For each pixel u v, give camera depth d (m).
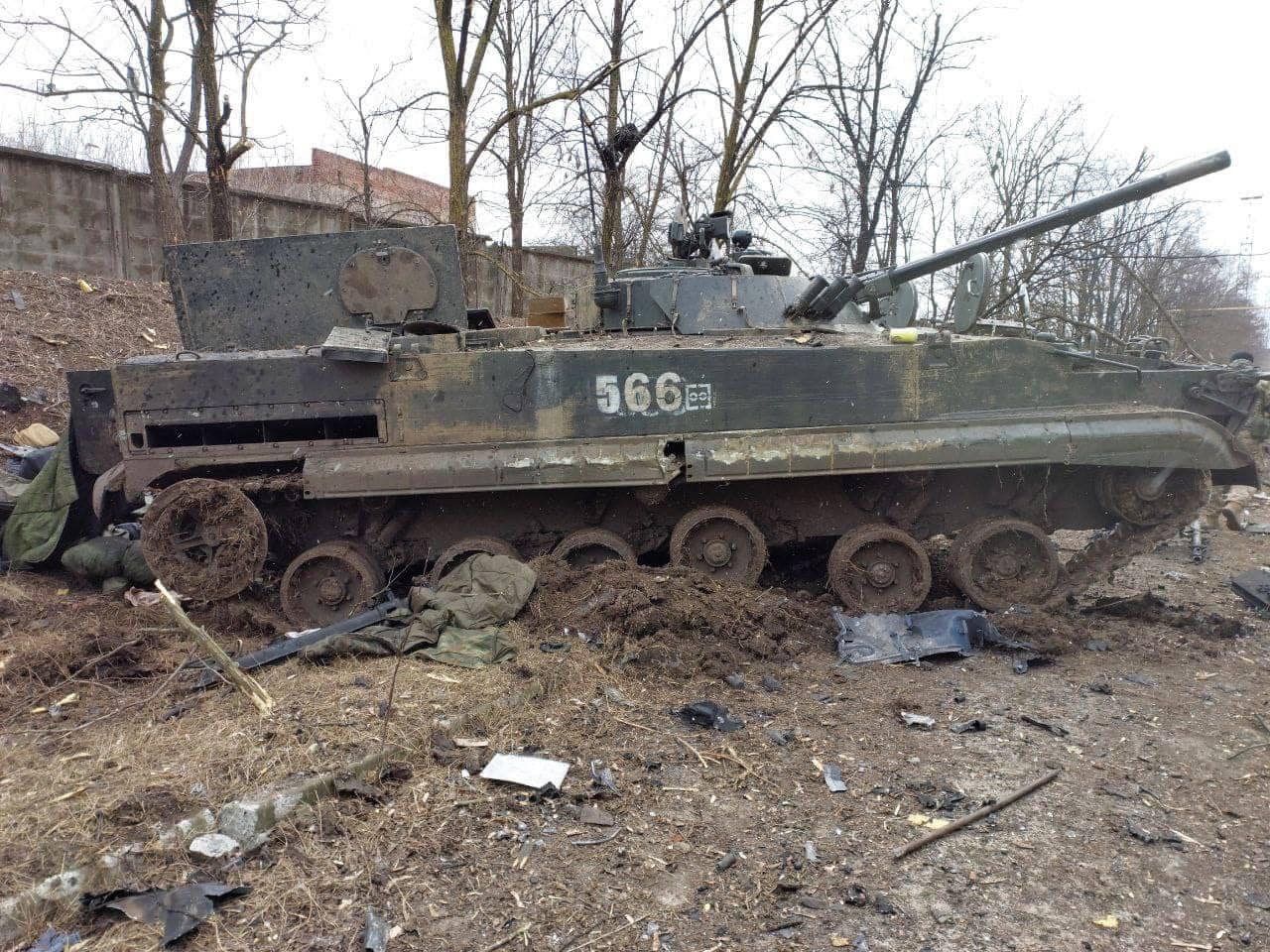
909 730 5.29
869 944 3.36
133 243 16.55
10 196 15.10
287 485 6.95
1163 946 3.36
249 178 22.88
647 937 3.38
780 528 7.61
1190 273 32.44
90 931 3.29
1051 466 7.27
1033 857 3.96
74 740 4.77
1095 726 5.35
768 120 16.20
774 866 3.87
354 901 3.52
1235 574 9.51
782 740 5.09
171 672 5.83
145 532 6.94
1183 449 6.90
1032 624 6.95
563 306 10.46
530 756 4.71
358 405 7.04
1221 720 5.44
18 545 8.09
